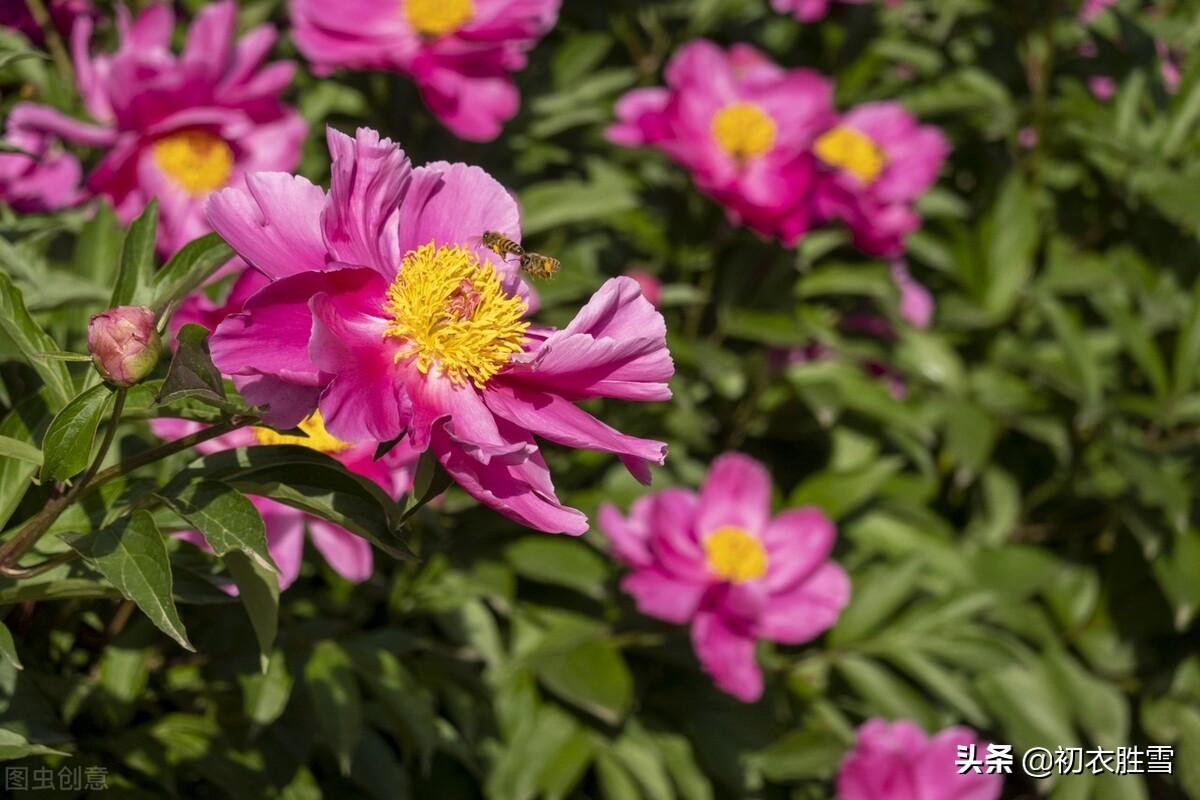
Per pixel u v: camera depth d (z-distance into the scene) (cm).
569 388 127
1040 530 178
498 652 158
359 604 153
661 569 158
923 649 165
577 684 156
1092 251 181
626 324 127
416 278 126
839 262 174
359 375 124
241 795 140
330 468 127
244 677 142
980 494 177
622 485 166
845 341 171
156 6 152
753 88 168
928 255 175
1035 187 177
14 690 135
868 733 163
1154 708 173
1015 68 181
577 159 173
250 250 123
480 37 156
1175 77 184
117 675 139
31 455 124
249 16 164
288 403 122
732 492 162
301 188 125
